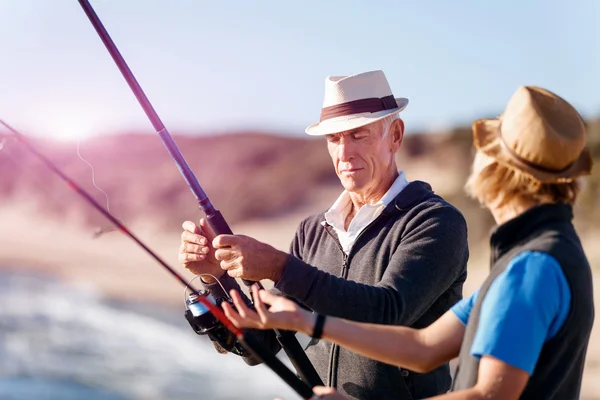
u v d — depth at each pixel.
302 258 3.65
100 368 13.51
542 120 2.21
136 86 3.12
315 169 51.38
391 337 2.49
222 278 3.28
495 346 2.14
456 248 3.19
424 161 35.06
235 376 12.82
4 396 11.70
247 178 51.00
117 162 51.84
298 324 2.44
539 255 2.18
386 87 3.45
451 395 2.15
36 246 39.78
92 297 24.27
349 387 3.24
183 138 55.75
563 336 2.18
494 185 2.30
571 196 2.28
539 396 2.20
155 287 26.58
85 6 3.04
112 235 43.12
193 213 47.53
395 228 3.27
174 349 15.35
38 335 16.75
